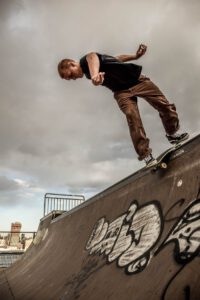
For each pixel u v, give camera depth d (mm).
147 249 2486
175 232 2273
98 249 3404
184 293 1678
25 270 5797
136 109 3354
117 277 2518
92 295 2602
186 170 2713
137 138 3295
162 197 2848
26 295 4164
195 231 2049
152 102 3404
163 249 2250
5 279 6336
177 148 3000
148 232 2682
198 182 2449
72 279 3332
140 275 2256
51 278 4008
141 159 3344
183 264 1894
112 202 3941
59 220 6324
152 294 1919
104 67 3244
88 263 3350
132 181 3682
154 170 3227
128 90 3354
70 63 3336
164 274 1991
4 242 19984
